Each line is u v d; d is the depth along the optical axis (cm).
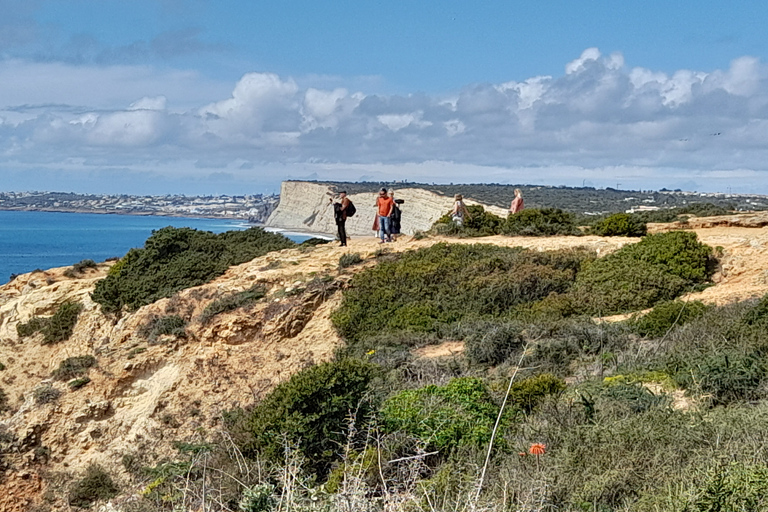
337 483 789
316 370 1060
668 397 1027
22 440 1748
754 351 1123
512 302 1995
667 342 1359
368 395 1041
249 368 1905
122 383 1925
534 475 721
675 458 734
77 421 1819
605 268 2058
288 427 977
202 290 2256
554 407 1006
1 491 1638
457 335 1780
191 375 1895
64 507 1499
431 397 1055
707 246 2077
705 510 590
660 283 1930
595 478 718
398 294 2061
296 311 2022
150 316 2209
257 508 609
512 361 1483
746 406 919
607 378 1175
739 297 1703
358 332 1942
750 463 661
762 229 2423
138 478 1391
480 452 878
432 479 791
